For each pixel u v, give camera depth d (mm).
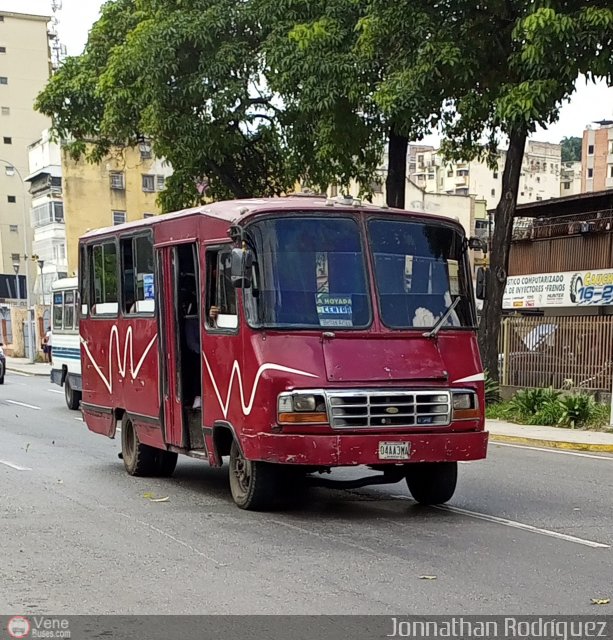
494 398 19469
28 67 83750
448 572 6477
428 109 17281
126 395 11383
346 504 9305
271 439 8016
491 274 19500
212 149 22000
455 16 16984
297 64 18766
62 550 7211
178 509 8977
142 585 6172
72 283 21266
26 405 22891
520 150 18844
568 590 6023
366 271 8586
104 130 23453
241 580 6285
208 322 9188
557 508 9141
